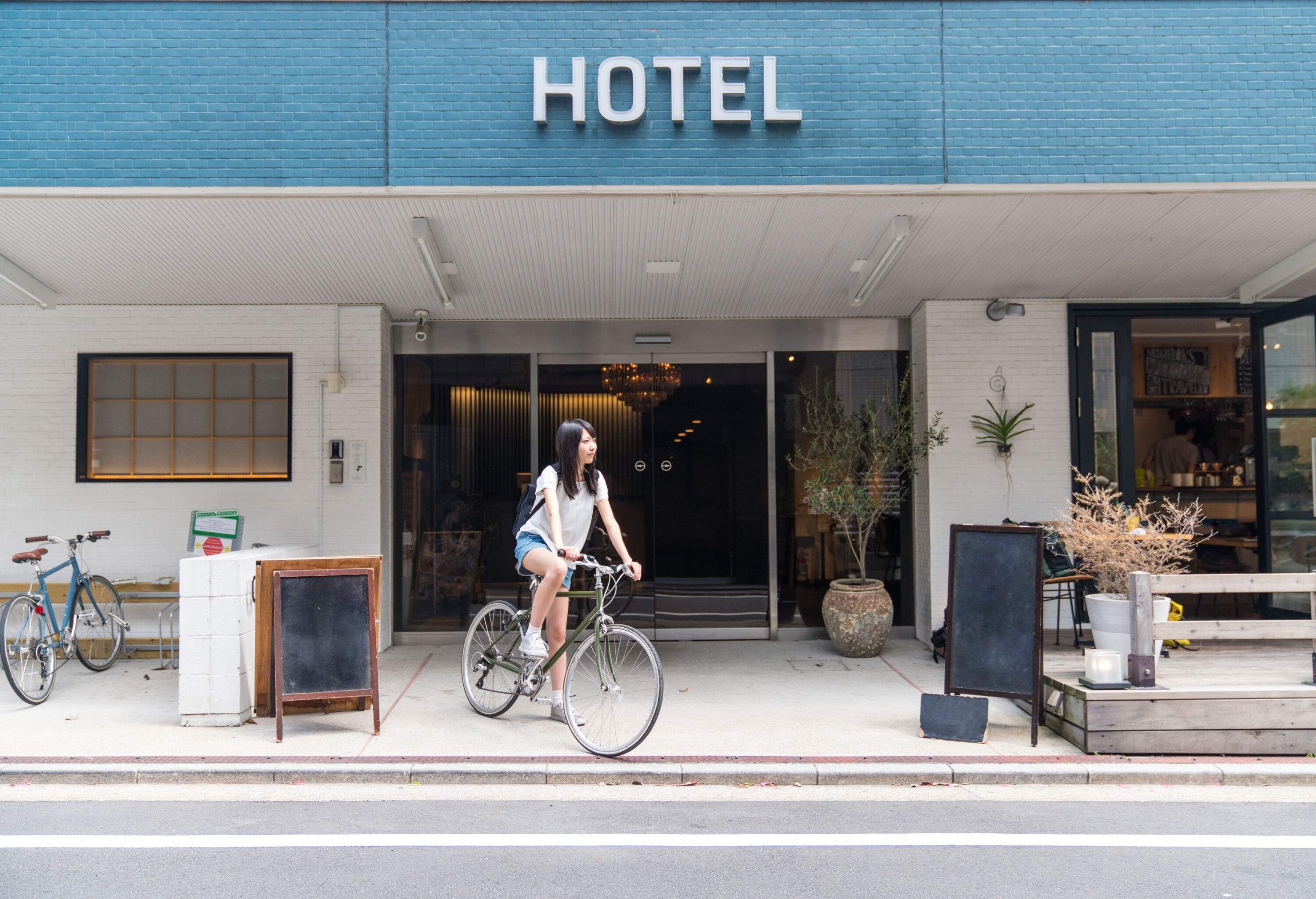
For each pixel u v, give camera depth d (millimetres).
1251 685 4922
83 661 6883
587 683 4949
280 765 4555
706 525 8438
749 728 5316
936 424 7895
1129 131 5379
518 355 8438
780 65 5367
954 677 5141
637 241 6133
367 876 3377
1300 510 7684
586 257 6473
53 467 7766
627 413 8461
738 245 6230
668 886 3299
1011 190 5348
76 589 6738
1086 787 4480
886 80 5379
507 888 3271
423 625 8289
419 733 5203
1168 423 10266
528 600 8320
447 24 5348
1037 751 4832
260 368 7977
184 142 5246
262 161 5254
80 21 5281
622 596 8391
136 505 7793
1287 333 7746
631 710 4867
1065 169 5352
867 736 5141
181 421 7965
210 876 3369
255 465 7953
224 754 4789
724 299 7738
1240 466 9594
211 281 7086
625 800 4289
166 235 5957
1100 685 4930
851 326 8477
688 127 5328
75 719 5570
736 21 5387
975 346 7945
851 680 6699
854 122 5355
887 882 3334
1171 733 4766
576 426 5164
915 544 8320
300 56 5309
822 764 4594
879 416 8375
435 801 4266
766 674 6879
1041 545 5051
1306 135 5379
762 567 8422
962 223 5867
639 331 8445
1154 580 4980
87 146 5227
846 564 8422
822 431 8219
